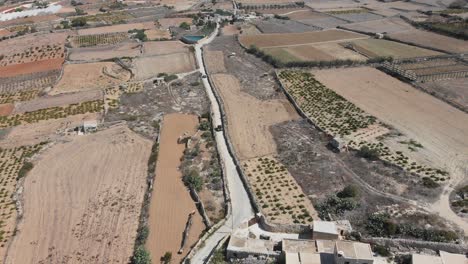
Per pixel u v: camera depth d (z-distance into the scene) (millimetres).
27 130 126625
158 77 160000
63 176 103125
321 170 98438
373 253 74500
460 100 129500
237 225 83188
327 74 155000
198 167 103375
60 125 128250
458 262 70812
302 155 104938
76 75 166250
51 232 85125
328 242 76062
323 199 88750
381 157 101500
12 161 110875
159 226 85438
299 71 158125
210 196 92875
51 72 171250
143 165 106312
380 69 157625
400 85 143000
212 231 81875
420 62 161375
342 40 195000
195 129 122000
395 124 117125
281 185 94125
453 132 112438
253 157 105750
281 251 74688
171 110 134625
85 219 88375
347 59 167000
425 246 75312
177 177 100750
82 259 78188
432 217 81375
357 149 105188
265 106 133125
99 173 103688
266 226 81688
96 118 131375
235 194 92188
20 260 78625
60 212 90688
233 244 76562
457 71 150125
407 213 82812
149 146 114938
